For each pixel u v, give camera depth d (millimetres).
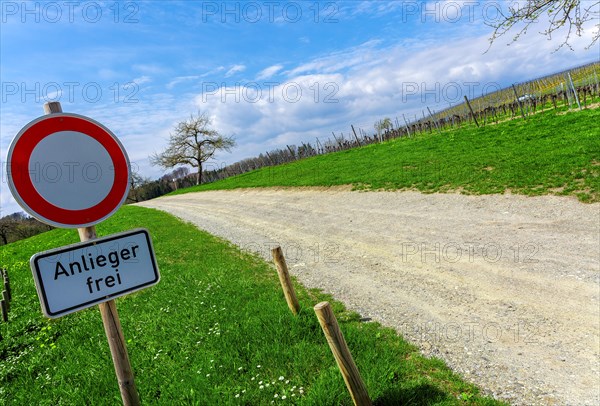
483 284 7695
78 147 2818
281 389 4520
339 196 20594
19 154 2537
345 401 4160
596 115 21297
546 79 63062
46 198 2643
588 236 8891
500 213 11820
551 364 4895
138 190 86125
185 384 4816
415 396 4289
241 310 7254
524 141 20266
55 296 2639
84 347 6691
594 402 4125
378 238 12359
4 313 9758
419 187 17156
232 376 4941
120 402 4715
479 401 4180
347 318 7020
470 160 18953
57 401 5066
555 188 12422
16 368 6340
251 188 35594
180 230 21703
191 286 9508
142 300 9102
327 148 64562
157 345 6246
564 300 6496
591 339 5320
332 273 9938
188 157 77875
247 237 16562
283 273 6488
